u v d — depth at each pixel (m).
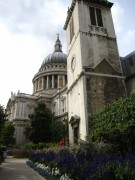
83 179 9.72
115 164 8.69
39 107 52.59
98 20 38.22
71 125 34.03
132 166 8.31
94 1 39.72
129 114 20.42
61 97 65.12
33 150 41.84
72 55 38.38
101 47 35.06
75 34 37.53
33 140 48.28
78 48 34.88
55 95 69.31
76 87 34.09
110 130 21.20
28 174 17.95
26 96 73.31
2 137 57.47
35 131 48.50
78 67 34.12
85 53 33.41
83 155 13.30
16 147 55.12
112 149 15.62
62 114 59.75
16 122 67.62
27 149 43.84
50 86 87.00
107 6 40.91
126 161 8.82
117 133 19.92
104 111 25.92
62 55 100.88
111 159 10.16
